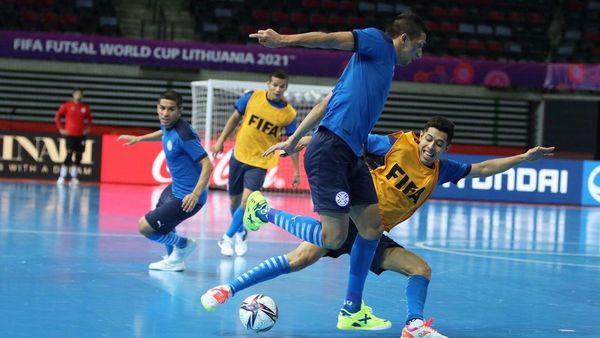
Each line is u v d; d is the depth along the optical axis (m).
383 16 44.31
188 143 12.74
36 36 37.62
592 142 42.47
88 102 41.06
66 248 15.55
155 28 42.72
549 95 41.69
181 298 11.34
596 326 10.75
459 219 25.94
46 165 32.94
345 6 44.38
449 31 43.84
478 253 17.98
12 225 18.48
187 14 43.78
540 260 17.36
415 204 10.13
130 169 33.06
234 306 10.96
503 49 43.44
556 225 25.55
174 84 41.34
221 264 14.51
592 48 43.62
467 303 12.09
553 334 10.16
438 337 9.17
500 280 14.38
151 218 13.02
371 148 10.25
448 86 40.94
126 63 38.09
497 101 43.12
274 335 9.48
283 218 9.89
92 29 40.94
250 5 43.94
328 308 11.16
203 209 25.00
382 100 9.23
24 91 40.69
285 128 16.17
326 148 9.13
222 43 38.84
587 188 34.41
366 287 13.00
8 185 29.56
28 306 10.38
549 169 34.25
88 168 32.97
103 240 16.89
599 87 39.16
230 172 16.08
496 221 25.89
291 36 8.44
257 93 16.00
